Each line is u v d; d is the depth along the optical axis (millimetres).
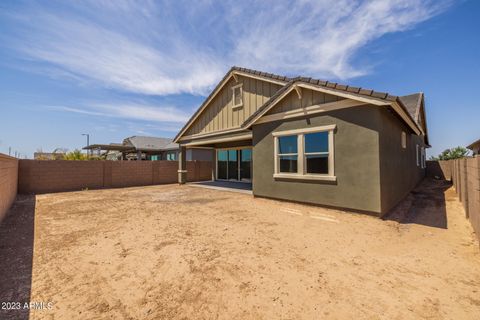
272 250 3746
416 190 10961
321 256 3504
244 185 13617
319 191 6836
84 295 2498
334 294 2480
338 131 6395
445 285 2658
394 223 5273
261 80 9656
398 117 7418
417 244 4027
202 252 3676
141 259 3426
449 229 4930
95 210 6938
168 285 2697
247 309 2236
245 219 5762
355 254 3578
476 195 4230
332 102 6457
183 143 14461
